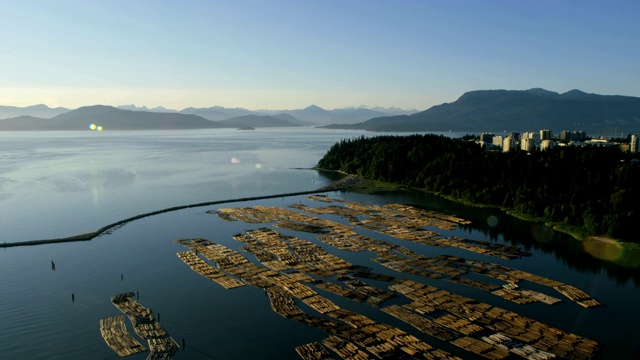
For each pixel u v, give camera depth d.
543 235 189.75
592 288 135.38
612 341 104.94
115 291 133.12
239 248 171.62
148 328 111.38
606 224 183.38
